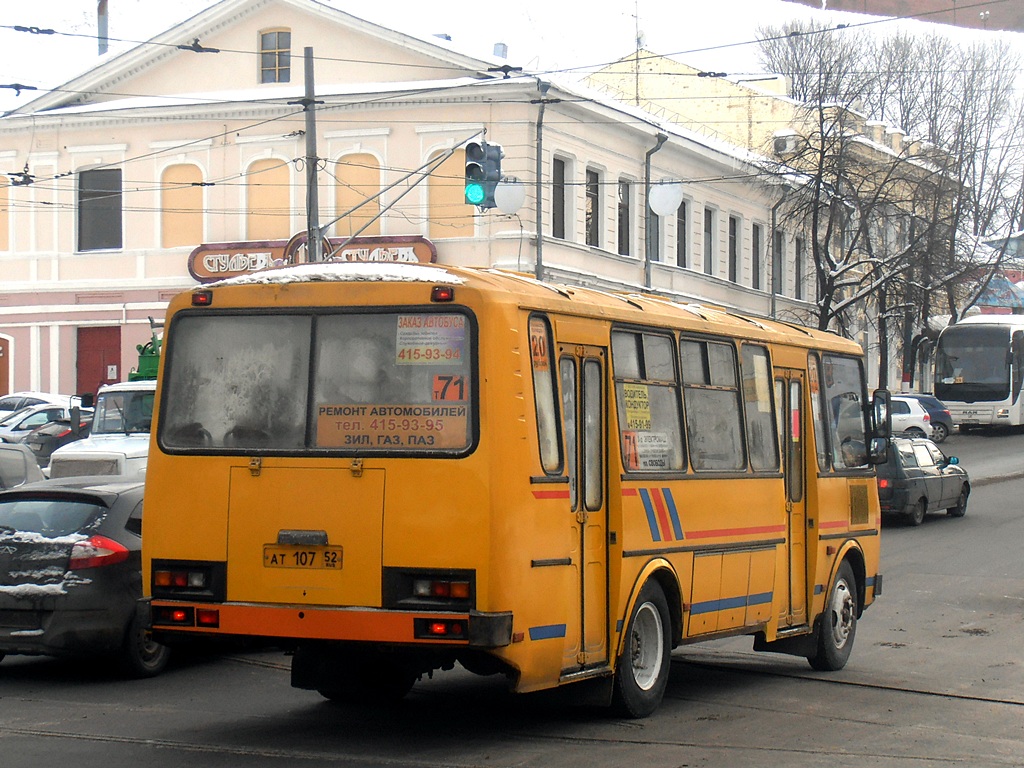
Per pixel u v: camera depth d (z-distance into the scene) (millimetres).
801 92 55719
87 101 42094
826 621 12320
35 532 11188
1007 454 42500
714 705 10469
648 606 9734
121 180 41250
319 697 10609
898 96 59312
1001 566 20359
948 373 50125
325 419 8406
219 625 8445
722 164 45438
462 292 8227
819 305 43000
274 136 39219
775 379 11852
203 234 40156
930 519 27172
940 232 46500
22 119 41812
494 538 7961
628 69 52438
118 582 11148
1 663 12344
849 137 42938
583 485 8953
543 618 8336
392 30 38094
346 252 37750
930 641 14266
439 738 8969
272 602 8344
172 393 8797
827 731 9492
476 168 21578
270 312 8648
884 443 13852
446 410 8156
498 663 8023
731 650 13766
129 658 11281
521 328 8367
